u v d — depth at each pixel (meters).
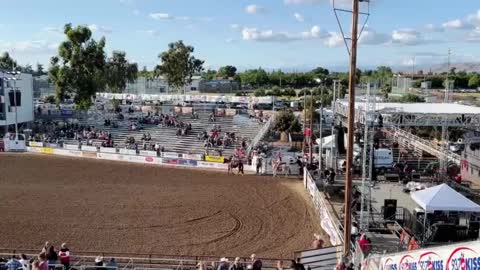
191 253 23.75
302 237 26.25
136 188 37.44
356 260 19.23
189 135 57.62
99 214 30.30
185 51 110.00
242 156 47.91
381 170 39.81
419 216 24.94
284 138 64.62
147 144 54.25
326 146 43.12
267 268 21.70
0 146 54.56
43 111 76.94
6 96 62.41
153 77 129.25
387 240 23.52
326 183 35.66
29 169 44.28
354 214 27.98
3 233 26.38
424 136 60.97
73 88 73.00
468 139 38.44
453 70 157.00
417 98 64.69
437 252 11.67
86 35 72.25
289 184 39.00
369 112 30.94
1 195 34.59
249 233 26.91
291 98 109.56
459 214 25.55
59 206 31.97
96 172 43.59
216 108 73.69
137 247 24.59
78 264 21.58
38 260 17.03
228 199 34.16
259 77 173.50
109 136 56.78
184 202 33.28
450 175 39.31
